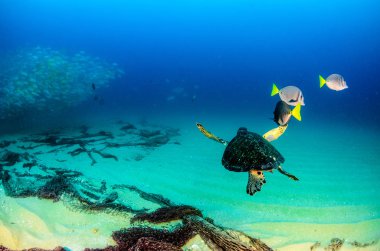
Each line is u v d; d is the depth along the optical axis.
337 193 3.05
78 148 4.61
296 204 2.79
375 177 3.56
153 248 1.77
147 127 6.72
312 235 2.28
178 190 3.20
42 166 3.75
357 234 2.30
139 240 1.84
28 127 6.27
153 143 5.17
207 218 2.43
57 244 2.16
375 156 4.54
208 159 4.37
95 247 2.10
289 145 5.18
